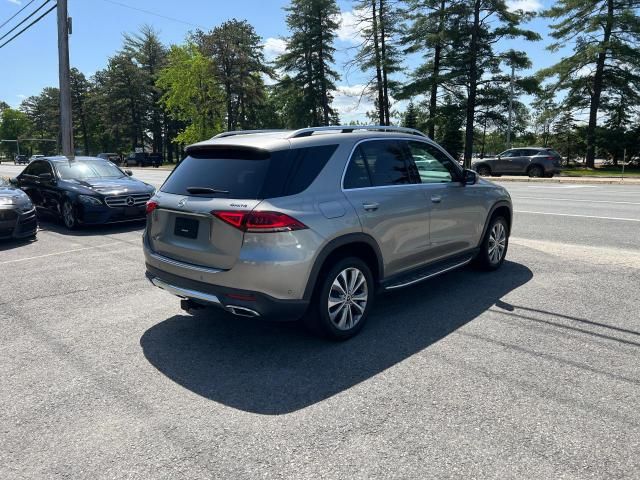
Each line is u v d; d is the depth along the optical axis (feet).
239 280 12.24
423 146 17.43
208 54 192.75
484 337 14.26
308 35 177.27
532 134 132.16
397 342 14.05
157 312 17.02
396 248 15.40
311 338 14.49
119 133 278.46
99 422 10.19
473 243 19.47
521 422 9.90
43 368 12.74
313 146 13.61
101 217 33.42
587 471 8.42
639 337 14.11
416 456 8.89
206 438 9.58
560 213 38.32
